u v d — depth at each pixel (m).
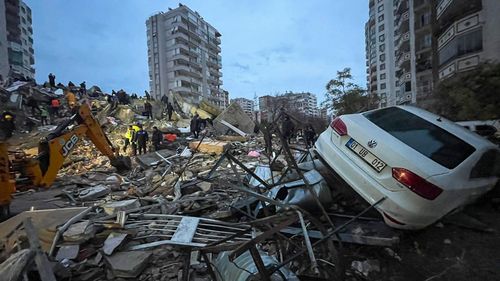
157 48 78.25
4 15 49.78
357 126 3.84
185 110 28.28
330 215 3.92
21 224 3.87
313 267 1.94
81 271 3.10
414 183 3.02
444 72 20.41
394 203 3.12
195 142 13.87
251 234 3.65
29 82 23.30
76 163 12.00
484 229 3.77
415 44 32.00
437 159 3.25
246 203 4.29
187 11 79.56
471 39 17.36
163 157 11.61
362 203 3.68
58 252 3.34
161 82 78.50
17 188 6.68
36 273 2.71
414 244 3.49
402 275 3.02
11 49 53.34
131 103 26.84
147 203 5.41
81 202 6.37
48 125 19.28
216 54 97.38
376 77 60.25
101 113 21.14
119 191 7.36
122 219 4.21
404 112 3.98
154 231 3.98
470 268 3.09
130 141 15.42
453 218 3.95
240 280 2.13
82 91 27.19
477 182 3.62
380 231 3.55
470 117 11.94
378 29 59.12
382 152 3.38
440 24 21.03
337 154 3.91
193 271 3.04
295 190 3.99
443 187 3.01
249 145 15.09
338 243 3.21
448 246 3.47
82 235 3.58
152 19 78.19
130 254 3.33
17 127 17.66
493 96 11.70
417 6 30.73
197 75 83.88
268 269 2.08
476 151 3.48
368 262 3.16
